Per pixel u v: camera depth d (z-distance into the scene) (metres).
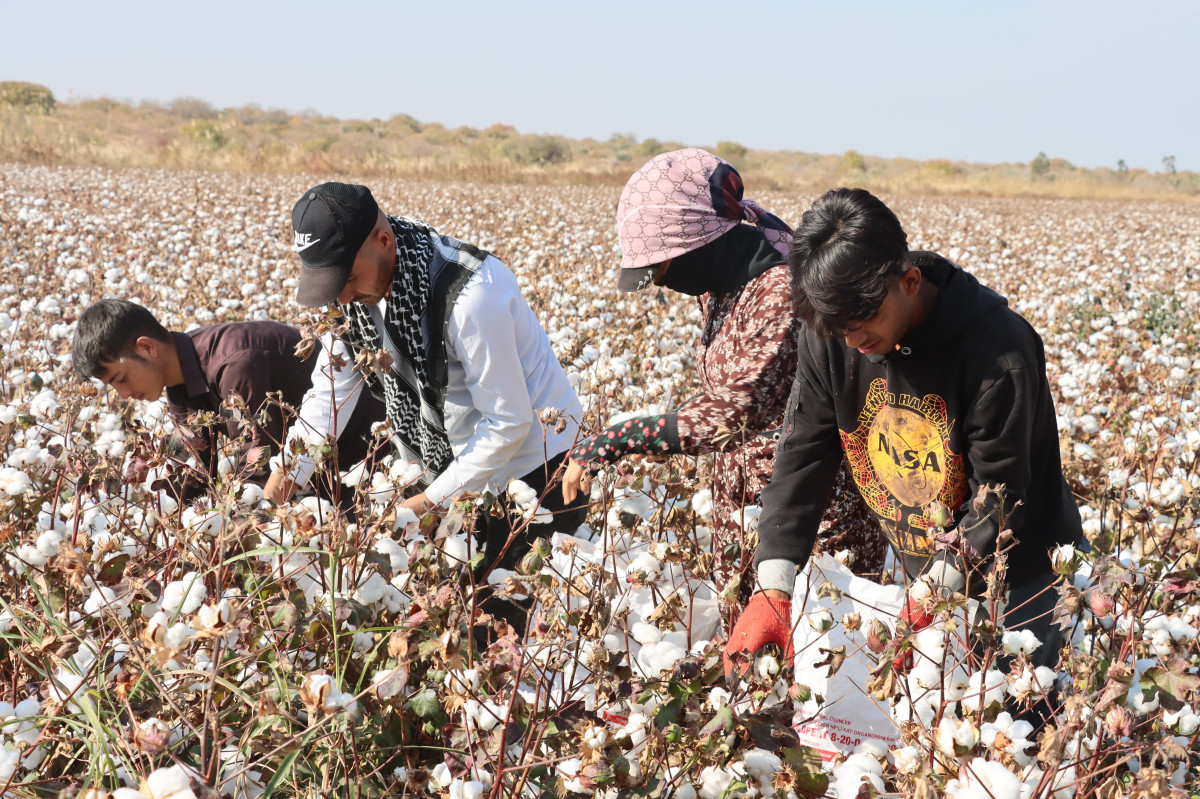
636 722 1.57
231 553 2.01
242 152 30.67
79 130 40.09
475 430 2.45
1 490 1.93
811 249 1.71
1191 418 3.64
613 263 9.05
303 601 1.81
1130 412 4.11
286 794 1.66
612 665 1.67
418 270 2.28
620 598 2.00
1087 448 3.44
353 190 2.19
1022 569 2.00
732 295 2.29
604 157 66.06
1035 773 1.57
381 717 1.66
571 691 1.72
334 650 1.72
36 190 15.48
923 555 2.05
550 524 2.53
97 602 1.75
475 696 1.60
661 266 2.31
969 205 28.66
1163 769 1.47
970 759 1.38
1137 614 1.71
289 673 1.75
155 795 1.12
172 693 1.62
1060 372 5.23
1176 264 12.19
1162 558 2.06
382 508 1.93
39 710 1.64
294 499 2.55
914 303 1.80
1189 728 1.56
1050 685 1.55
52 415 2.70
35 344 4.21
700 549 2.17
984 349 1.78
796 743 1.51
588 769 1.48
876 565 2.52
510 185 27.98
